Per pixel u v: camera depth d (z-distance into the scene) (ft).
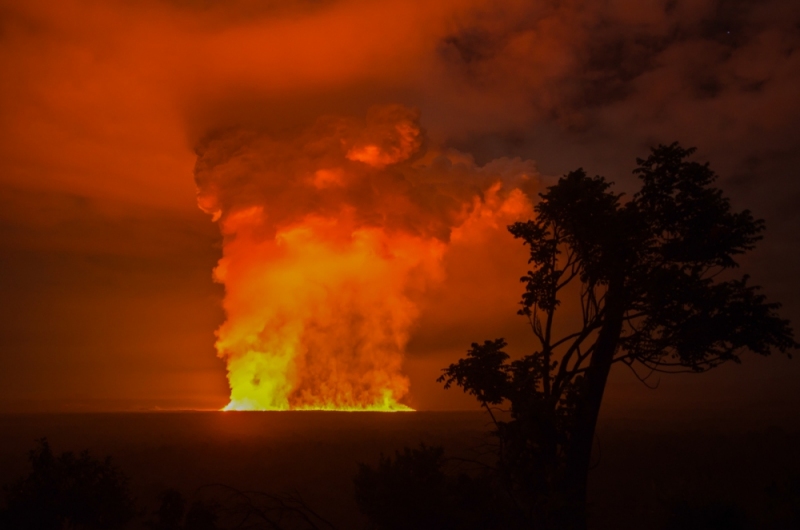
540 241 48.78
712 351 45.14
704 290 43.65
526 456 38.37
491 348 43.37
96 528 42.50
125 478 45.96
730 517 45.01
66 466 43.06
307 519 40.34
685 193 45.80
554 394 44.39
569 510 38.14
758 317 43.06
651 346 46.06
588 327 46.65
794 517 41.06
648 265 46.26
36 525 40.52
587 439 44.29
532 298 48.37
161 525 41.32
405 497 37.37
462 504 38.27
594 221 45.75
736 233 44.42
